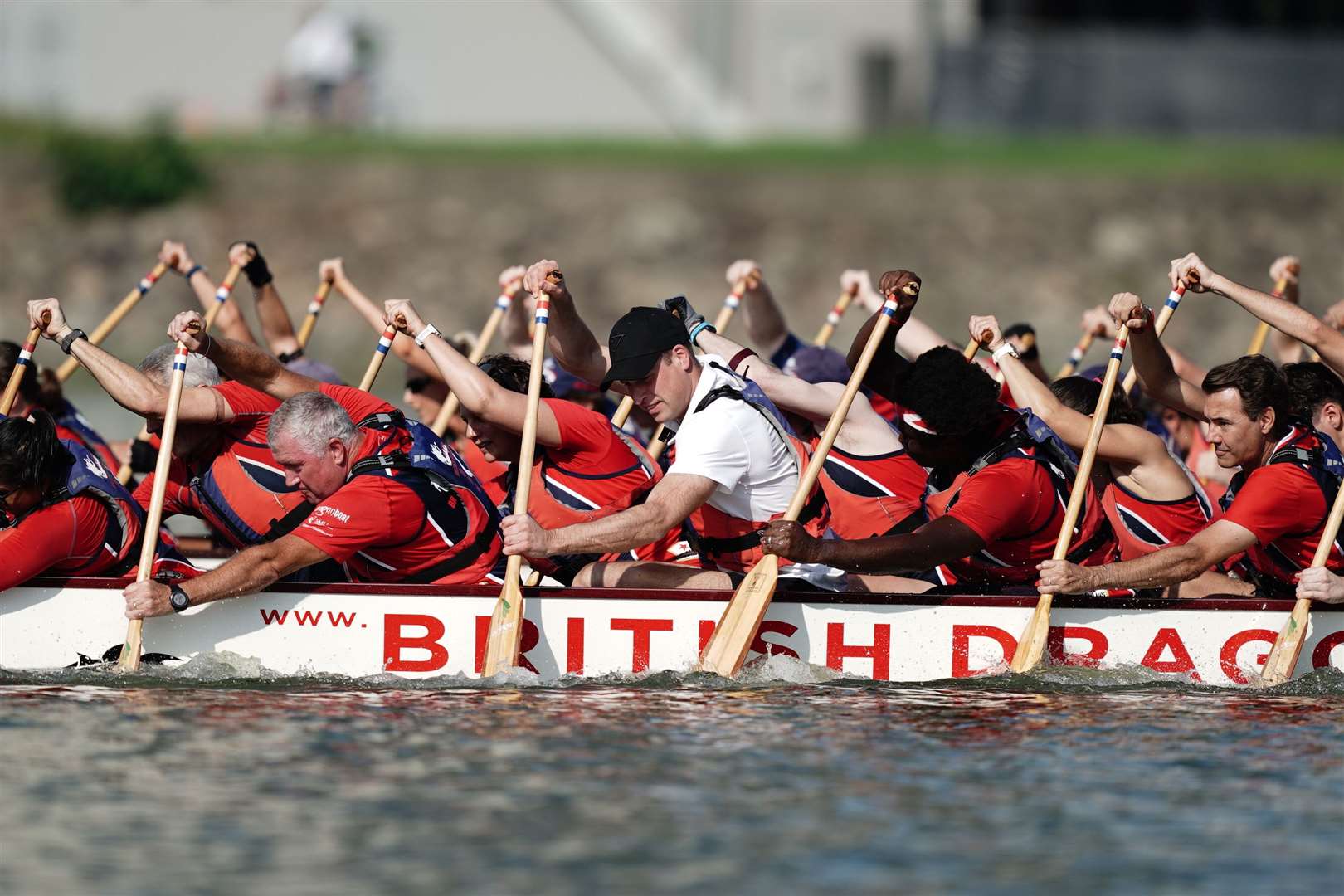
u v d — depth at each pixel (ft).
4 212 337.11
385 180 348.18
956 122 401.70
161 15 384.27
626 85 402.93
